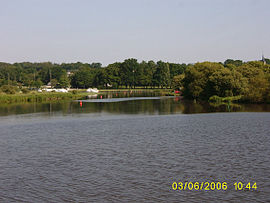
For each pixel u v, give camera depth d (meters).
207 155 32.22
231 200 21.28
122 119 63.03
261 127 49.88
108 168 28.28
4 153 34.03
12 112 77.56
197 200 21.33
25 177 26.19
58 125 54.84
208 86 122.75
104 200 21.42
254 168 27.69
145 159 31.02
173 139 40.78
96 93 199.50
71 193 22.69
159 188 23.42
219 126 51.53
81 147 36.66
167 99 132.50
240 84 113.81
